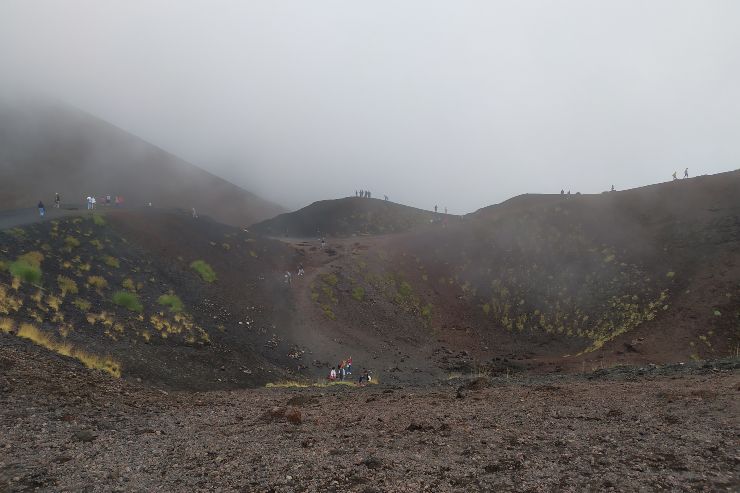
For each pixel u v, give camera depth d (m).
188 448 7.96
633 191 57.34
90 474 6.29
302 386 23.36
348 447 8.13
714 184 50.75
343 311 44.19
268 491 5.88
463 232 62.78
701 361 19.19
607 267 46.25
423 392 17.91
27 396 10.26
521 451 7.56
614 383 16.00
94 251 30.23
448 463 7.04
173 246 39.12
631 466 6.41
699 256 41.09
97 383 13.43
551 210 59.50
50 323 18.44
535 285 48.97
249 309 37.06
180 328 26.14
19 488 5.66
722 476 5.76
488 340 43.59
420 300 50.78
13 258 23.66
